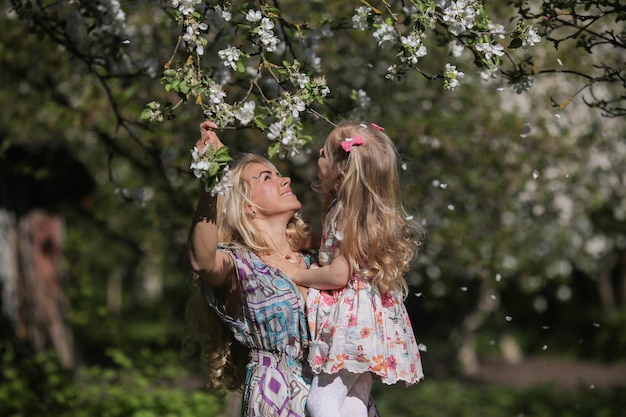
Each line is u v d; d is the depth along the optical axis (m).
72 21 5.73
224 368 4.34
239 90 6.90
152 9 8.02
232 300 4.07
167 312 24.72
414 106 9.30
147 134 7.84
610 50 10.18
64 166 12.12
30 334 12.54
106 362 15.27
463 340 17.39
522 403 13.72
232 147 8.16
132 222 12.02
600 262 14.79
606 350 20.11
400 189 4.05
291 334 3.95
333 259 3.92
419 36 4.03
